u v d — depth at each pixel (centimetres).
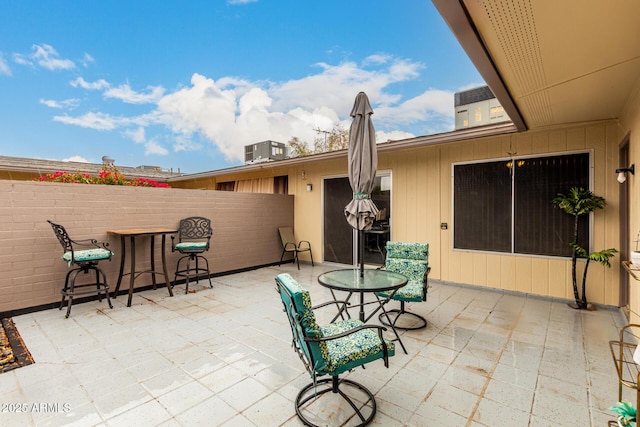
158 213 525
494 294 481
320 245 716
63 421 199
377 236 620
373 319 378
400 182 589
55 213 419
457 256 529
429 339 320
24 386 237
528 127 430
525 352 291
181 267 552
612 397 223
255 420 201
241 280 578
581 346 303
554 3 183
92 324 359
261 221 689
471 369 262
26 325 355
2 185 380
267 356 284
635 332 310
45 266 410
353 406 200
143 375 252
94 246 450
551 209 448
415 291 345
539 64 255
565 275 440
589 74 271
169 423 198
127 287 488
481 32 214
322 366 188
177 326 354
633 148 321
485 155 500
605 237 414
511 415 206
